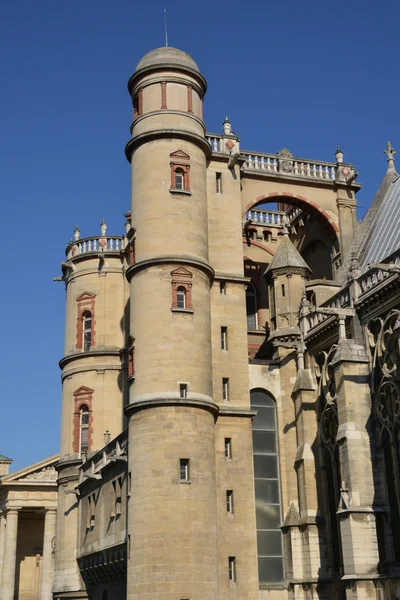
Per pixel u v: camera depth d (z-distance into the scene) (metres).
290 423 48.94
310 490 45.97
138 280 46.22
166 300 45.12
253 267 60.69
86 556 54.28
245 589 44.12
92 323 61.09
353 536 39.19
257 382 49.75
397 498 39.34
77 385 60.28
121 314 61.25
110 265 62.06
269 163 54.34
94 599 54.41
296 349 49.88
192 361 44.44
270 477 48.38
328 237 55.81
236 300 49.31
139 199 47.84
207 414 44.28
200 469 42.69
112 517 48.88
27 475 77.81
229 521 45.03
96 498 53.59
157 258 45.69
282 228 59.16
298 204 54.75
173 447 42.41
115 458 47.44
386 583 38.31
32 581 85.38
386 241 48.59
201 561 41.03
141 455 42.72
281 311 51.59
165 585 40.09
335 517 44.59
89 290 61.81
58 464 59.69
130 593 41.00
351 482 40.19
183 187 47.78
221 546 44.41
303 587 45.00
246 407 47.50
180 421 42.97
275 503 47.97
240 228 50.75
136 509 42.00
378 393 41.41
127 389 58.88
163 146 48.06
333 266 54.66
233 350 48.34
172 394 43.38
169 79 49.62
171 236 46.31
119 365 60.03
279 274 52.47
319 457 46.47
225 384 47.81
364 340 42.94
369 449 41.06
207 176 50.91
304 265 52.62
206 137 51.62
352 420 41.25
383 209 52.56
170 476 41.94
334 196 55.34
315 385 47.84
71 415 59.91
